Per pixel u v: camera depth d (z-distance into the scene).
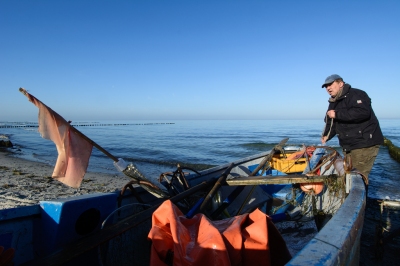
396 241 5.69
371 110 4.78
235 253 1.85
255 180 4.32
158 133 70.88
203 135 57.84
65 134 3.39
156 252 1.96
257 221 2.14
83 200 3.06
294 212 5.37
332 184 4.21
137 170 3.91
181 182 4.90
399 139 39.00
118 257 3.34
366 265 4.84
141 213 3.19
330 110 4.87
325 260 1.51
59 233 2.88
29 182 11.85
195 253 1.79
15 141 42.84
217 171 6.25
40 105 3.17
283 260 2.19
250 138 46.72
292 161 6.86
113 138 52.03
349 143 5.00
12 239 2.83
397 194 10.37
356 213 2.43
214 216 4.14
